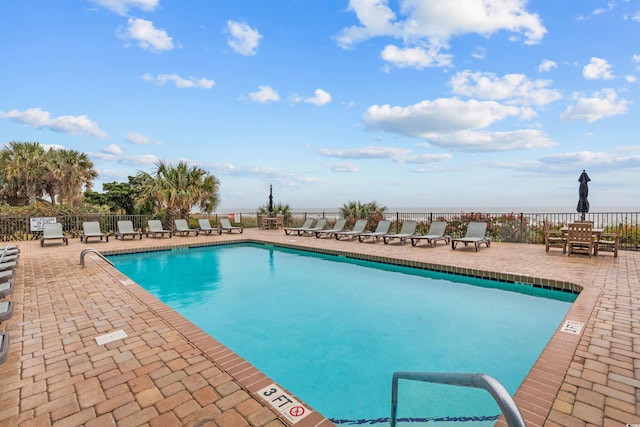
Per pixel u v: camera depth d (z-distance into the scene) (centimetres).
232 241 1418
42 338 386
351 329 519
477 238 1058
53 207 1731
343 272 914
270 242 1354
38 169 2477
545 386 271
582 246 910
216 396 264
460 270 782
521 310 580
